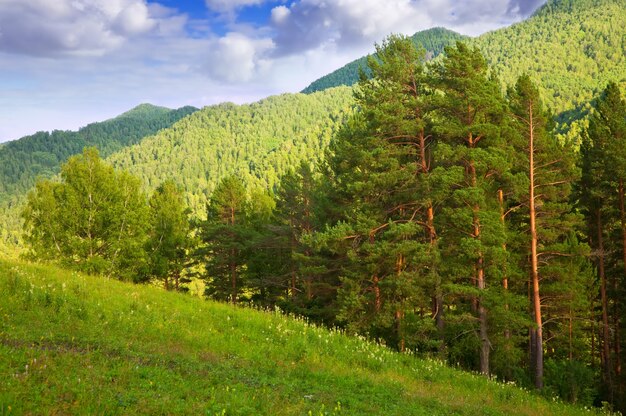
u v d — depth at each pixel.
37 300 16.12
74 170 38.91
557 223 26.89
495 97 25.61
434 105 25.69
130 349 13.11
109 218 38.88
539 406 18.56
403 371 18.64
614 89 34.38
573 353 33.12
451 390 17.28
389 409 11.84
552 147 27.11
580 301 28.20
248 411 9.16
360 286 26.97
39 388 8.24
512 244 27.25
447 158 24.47
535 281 25.95
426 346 25.36
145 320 17.03
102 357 11.39
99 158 40.09
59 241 37.59
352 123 38.56
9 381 8.23
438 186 24.75
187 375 11.23
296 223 40.50
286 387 11.94
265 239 41.19
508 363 25.19
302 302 35.84
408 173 25.75
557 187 27.62
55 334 13.05
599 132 33.91
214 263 49.59
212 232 48.66
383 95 26.50
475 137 25.59
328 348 18.70
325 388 12.74
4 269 19.08
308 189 40.50
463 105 24.83
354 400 11.80
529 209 26.91
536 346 25.22
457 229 24.95
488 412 14.33
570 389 24.62
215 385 10.91
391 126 26.36
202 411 8.69
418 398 13.93
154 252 49.50
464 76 25.44
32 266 21.16
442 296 25.61
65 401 7.96
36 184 37.84
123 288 21.12
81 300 17.28
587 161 34.56
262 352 16.38
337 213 33.56
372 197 27.73
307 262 34.25
